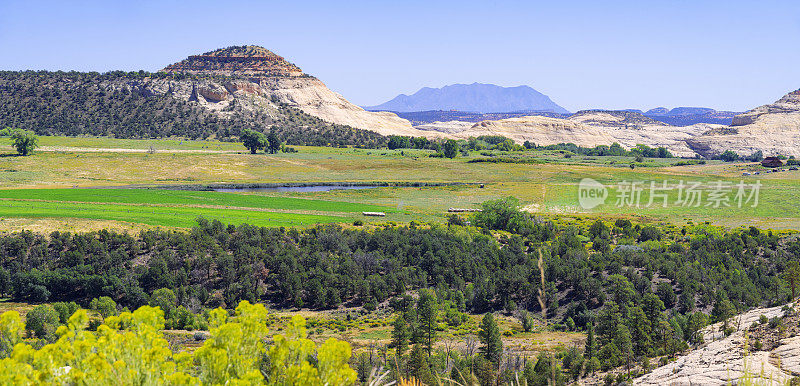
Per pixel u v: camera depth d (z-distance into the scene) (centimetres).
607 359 4025
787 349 1532
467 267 8262
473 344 5322
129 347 617
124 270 7306
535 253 8538
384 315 7169
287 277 7619
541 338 5991
